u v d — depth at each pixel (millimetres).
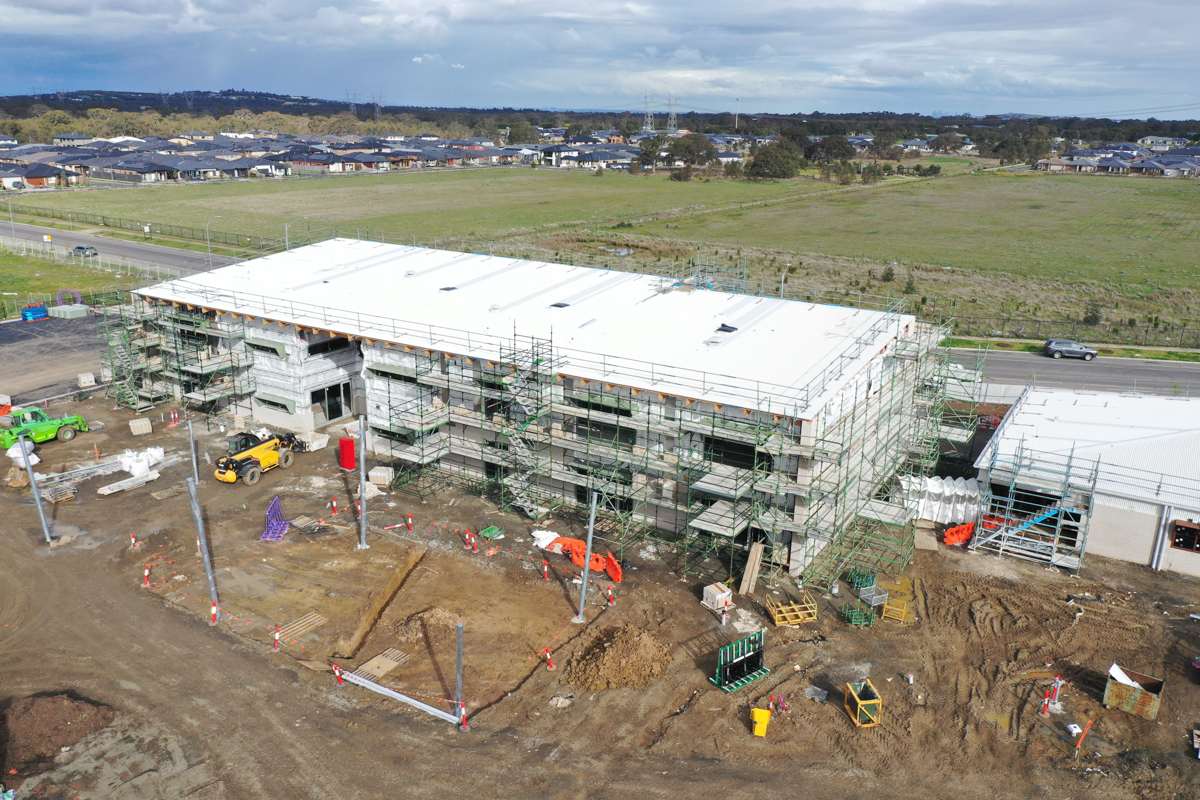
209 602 32719
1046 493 36500
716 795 23641
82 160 193750
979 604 33281
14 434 45562
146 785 23672
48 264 98688
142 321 54312
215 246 110188
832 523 35281
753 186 191250
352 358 51281
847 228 132375
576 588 34312
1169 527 35125
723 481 34906
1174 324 78312
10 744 24781
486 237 116125
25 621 31312
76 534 37594
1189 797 23719
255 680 28297
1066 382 61656
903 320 44531
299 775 24188
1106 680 28812
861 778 24375
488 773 24359
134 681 28141
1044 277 95812
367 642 30578
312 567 35406
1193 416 41281
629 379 37219
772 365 38406
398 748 25328
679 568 35938
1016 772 24656
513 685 28312
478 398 42062
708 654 30078
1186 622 32031
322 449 47594
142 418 51469
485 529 39000
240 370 50312
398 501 41750
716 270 74312
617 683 28250
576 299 49344
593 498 30703
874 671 29250
